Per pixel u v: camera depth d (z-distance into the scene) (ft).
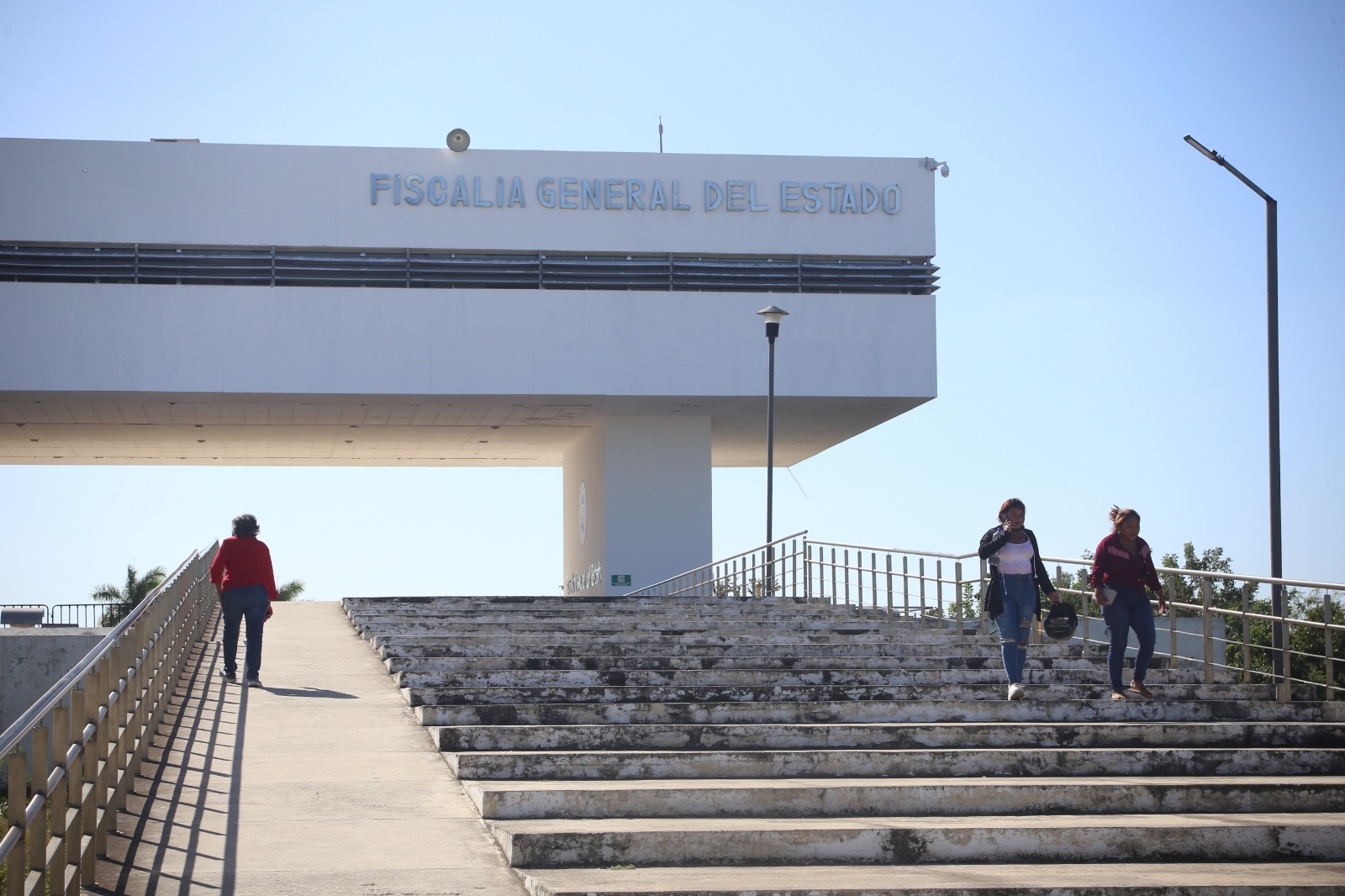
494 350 115.44
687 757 29.32
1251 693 42.32
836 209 120.98
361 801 26.81
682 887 20.99
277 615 70.13
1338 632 63.26
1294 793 27.94
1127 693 39.68
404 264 115.96
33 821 17.94
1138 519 39.68
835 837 23.66
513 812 25.61
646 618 59.72
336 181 115.44
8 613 117.80
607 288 119.24
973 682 43.11
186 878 21.39
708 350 118.01
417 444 145.07
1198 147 63.36
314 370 112.88
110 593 165.27
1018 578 39.81
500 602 73.15
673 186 119.34
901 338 119.85
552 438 142.41
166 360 110.93
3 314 109.09
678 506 126.72
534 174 118.01
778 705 35.53
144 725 30.45
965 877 22.39
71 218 111.65
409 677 41.32
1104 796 27.35
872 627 57.16
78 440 136.36
